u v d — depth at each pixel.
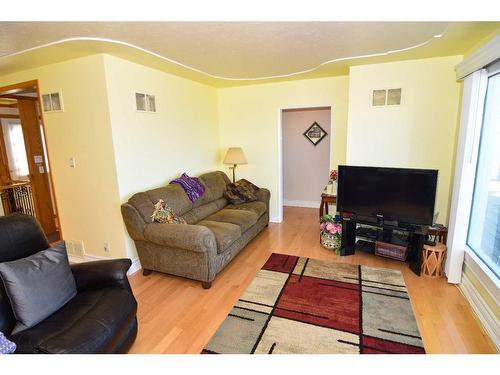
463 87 2.60
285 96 4.32
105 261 2.04
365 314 2.26
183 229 2.62
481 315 2.13
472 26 2.14
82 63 2.76
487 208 2.42
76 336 1.45
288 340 2.00
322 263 3.16
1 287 1.63
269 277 2.87
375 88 3.29
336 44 2.55
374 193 3.10
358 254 3.38
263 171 4.70
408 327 2.10
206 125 4.44
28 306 1.59
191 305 2.43
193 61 3.01
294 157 5.67
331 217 3.62
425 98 3.12
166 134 3.55
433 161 3.20
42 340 1.47
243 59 2.97
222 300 2.50
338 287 2.66
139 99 3.10
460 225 2.55
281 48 2.63
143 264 2.93
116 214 2.96
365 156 3.44
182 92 3.82
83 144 2.94
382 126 3.33
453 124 3.07
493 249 2.28
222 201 4.15
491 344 1.92
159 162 3.45
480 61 2.19
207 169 4.54
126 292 1.90
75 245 3.27
